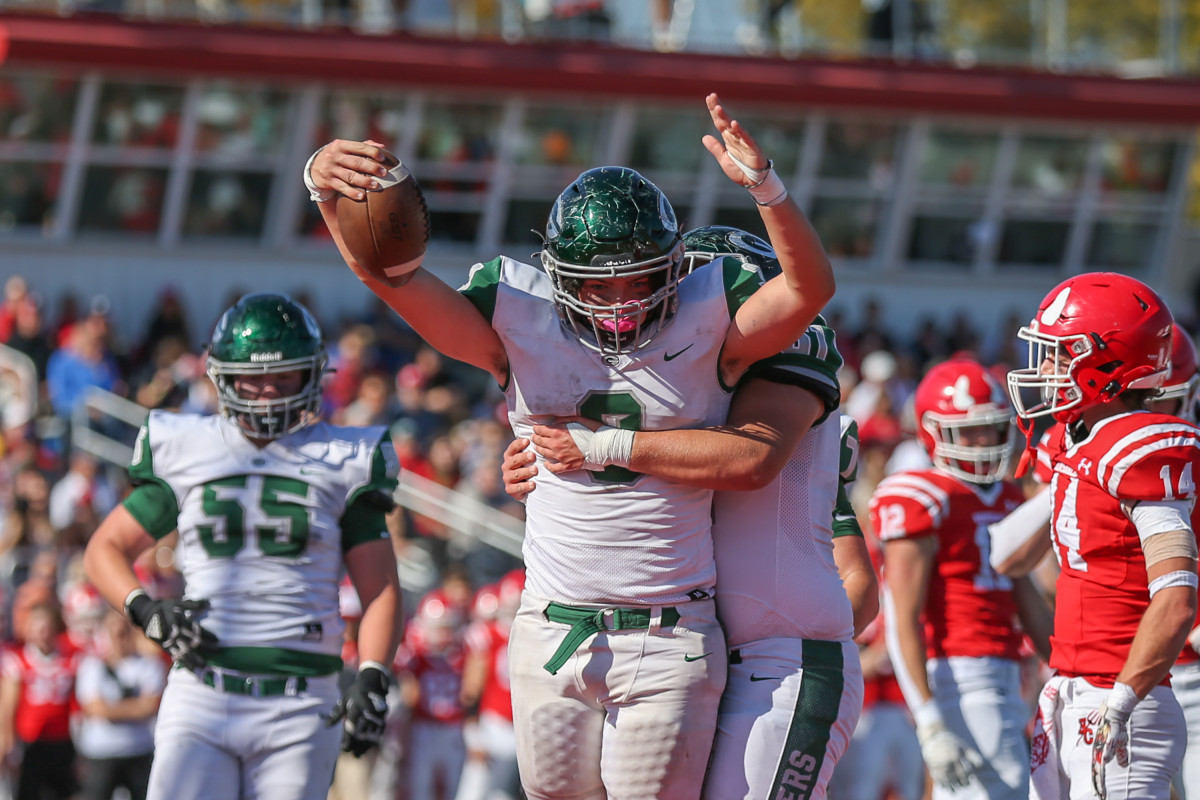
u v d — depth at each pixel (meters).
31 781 26.45
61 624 27.05
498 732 27.83
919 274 64.06
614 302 10.59
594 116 59.12
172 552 29.64
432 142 57.94
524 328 10.96
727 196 60.91
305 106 56.16
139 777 25.83
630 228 10.34
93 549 14.14
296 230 57.12
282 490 14.11
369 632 13.91
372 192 10.30
